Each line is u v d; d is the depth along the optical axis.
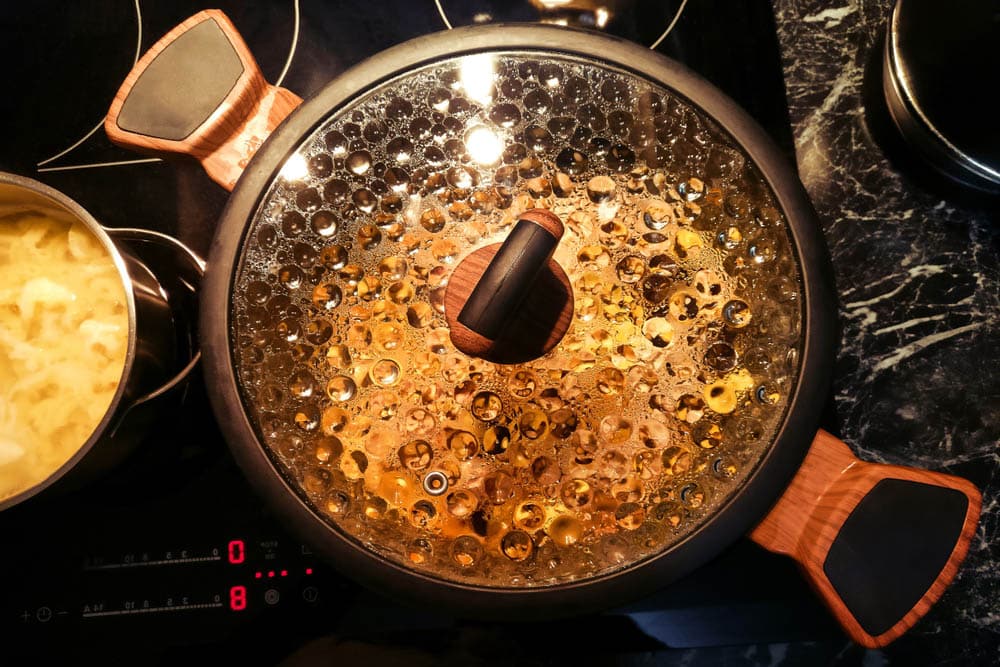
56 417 0.38
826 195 0.47
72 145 0.47
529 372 0.34
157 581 0.41
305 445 0.34
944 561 0.34
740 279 0.34
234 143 0.38
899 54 0.41
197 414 0.43
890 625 0.34
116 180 0.46
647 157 0.35
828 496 0.35
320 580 0.42
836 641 0.45
